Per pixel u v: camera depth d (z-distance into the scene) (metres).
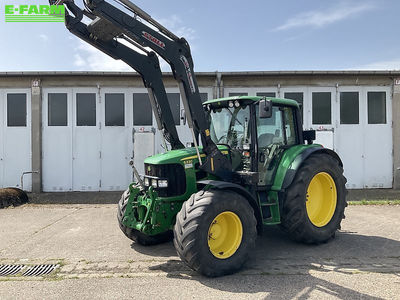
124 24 4.03
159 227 4.51
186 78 4.47
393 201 8.54
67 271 4.11
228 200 3.95
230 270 3.88
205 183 4.09
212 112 5.43
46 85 11.07
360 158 11.14
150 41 4.20
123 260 4.49
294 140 5.58
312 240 4.95
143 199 4.74
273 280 3.72
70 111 11.08
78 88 11.09
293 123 5.59
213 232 3.98
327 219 5.20
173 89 10.91
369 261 4.31
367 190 10.83
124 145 11.10
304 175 4.91
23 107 11.12
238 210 4.01
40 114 11.02
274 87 11.16
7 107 11.09
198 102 4.55
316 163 5.08
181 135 10.90
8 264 4.37
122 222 4.99
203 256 3.71
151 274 3.97
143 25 4.17
